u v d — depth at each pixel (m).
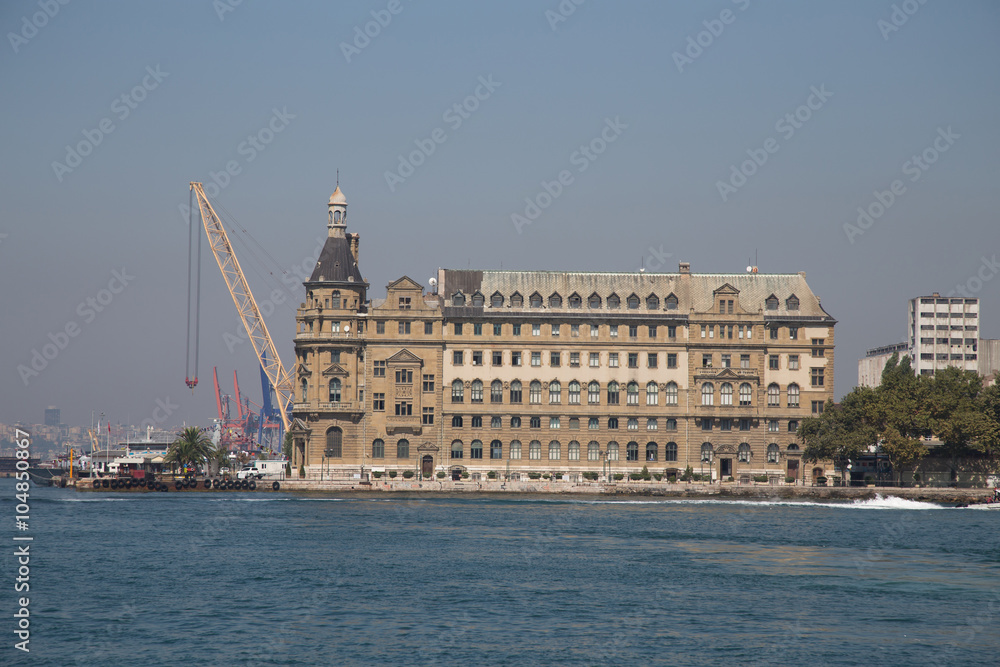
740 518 165.50
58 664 78.69
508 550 127.38
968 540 138.62
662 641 85.00
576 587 104.62
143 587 103.38
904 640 86.19
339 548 128.12
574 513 172.38
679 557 122.88
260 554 123.12
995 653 82.94
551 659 80.12
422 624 89.69
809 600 99.56
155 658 80.00
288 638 85.31
